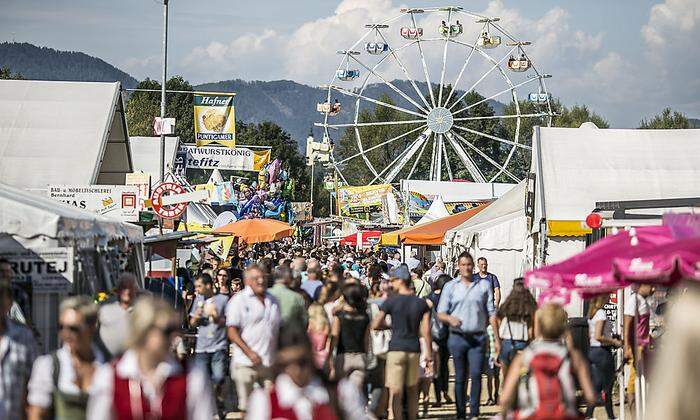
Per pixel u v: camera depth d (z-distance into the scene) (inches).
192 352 1034.7
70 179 1604.3
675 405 225.3
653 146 1456.7
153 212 1380.4
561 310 460.8
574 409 455.8
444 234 1835.6
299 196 7470.5
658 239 569.3
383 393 741.3
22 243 657.6
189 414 340.8
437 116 3983.8
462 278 799.1
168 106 6353.3
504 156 7726.4
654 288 761.0
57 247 660.1
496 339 779.4
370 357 730.8
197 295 810.8
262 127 7450.8
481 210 1861.5
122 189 1305.4
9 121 1690.5
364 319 692.1
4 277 555.8
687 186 1389.0
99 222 757.9
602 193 1360.7
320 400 343.0
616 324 922.1
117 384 336.5
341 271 842.8
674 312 231.5
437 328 880.9
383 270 1449.3
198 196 1284.4
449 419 804.6
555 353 454.0
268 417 340.5
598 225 833.5
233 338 642.2
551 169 1395.2
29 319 639.1
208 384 348.5
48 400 410.9
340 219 3959.2
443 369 883.4
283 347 343.3
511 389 456.4
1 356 438.3
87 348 412.8
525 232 1435.8
